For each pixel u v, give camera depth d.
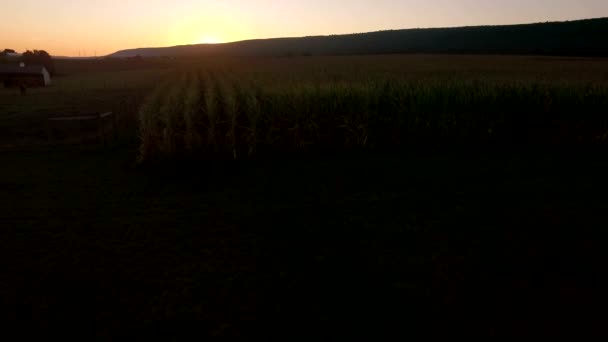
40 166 13.98
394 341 4.96
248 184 11.53
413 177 11.94
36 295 6.00
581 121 16.31
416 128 16.03
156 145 14.16
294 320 5.38
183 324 5.32
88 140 18.70
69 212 9.41
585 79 26.53
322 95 15.80
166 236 8.04
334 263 6.88
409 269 6.64
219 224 8.63
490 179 11.63
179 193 10.82
